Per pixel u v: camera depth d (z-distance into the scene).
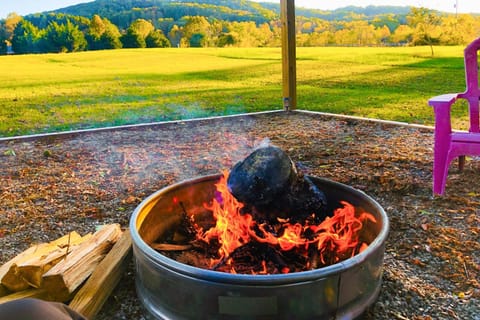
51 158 4.31
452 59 7.40
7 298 1.78
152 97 7.58
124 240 2.24
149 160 4.18
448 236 2.46
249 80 8.65
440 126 2.92
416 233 2.52
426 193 3.09
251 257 1.95
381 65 8.24
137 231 1.83
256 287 1.45
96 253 2.07
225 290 1.47
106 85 8.31
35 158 4.32
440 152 2.95
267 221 1.94
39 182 3.61
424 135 4.72
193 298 1.53
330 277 1.50
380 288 1.87
